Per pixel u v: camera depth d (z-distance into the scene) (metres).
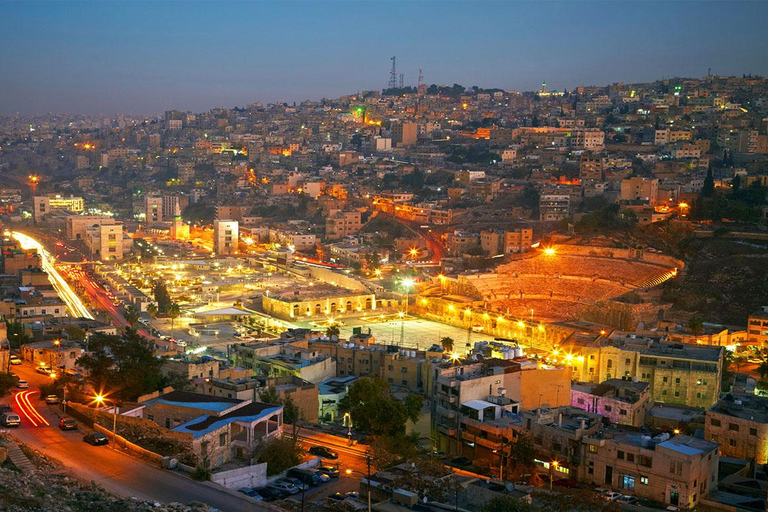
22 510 96.00
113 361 166.25
